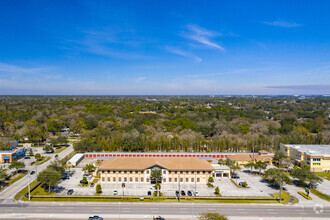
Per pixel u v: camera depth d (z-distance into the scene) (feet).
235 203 248.52
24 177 316.19
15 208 228.63
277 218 218.18
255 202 250.16
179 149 479.41
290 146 428.15
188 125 586.86
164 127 596.29
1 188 275.80
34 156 427.74
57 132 636.89
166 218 215.72
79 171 349.82
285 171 367.25
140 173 305.53
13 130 563.48
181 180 308.60
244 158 408.26
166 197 257.55
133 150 463.42
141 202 247.09
